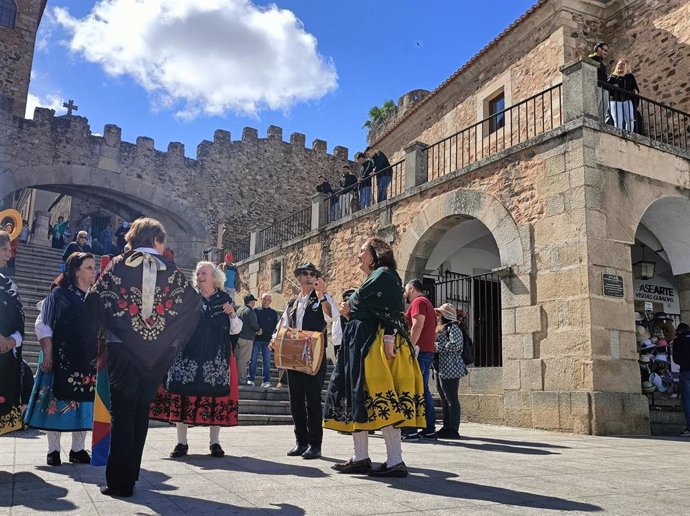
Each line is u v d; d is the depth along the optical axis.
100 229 29.75
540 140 9.03
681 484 3.70
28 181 20.38
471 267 13.59
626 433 7.71
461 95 15.05
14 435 5.84
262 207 24.83
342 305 4.02
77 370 4.07
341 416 3.82
